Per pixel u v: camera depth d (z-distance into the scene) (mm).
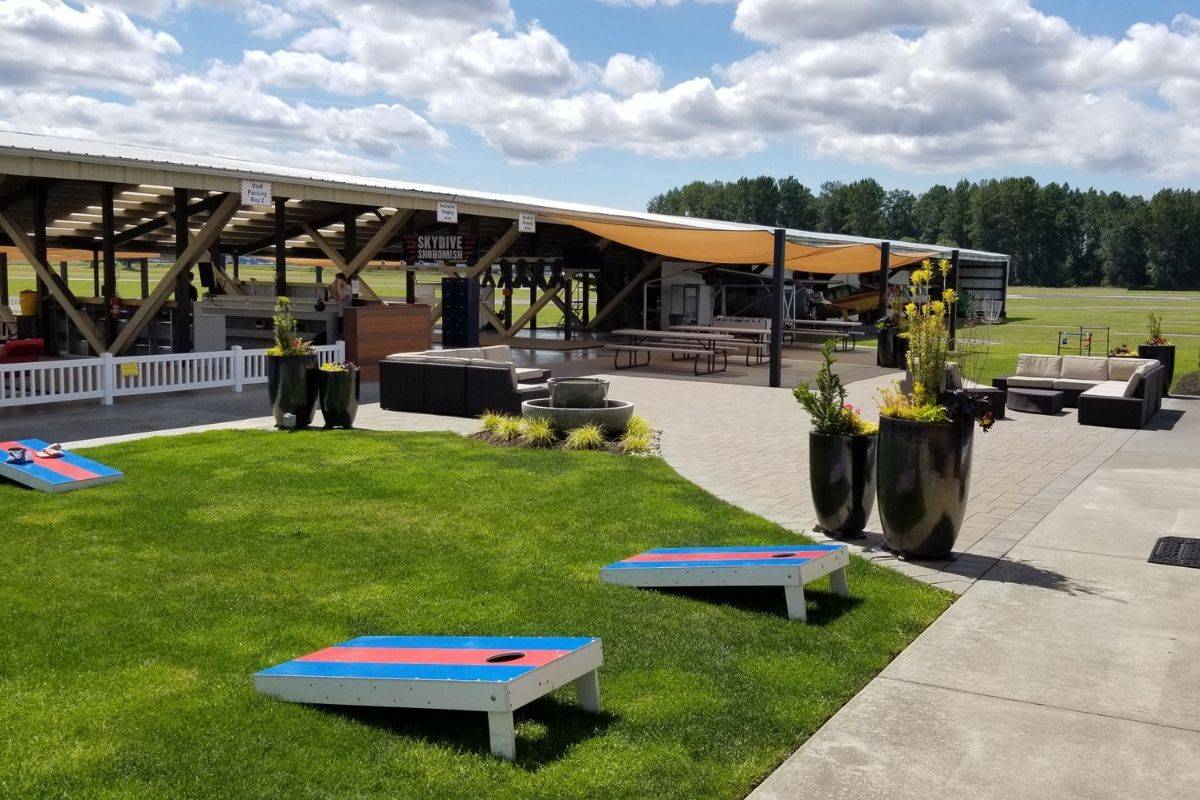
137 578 5949
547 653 4074
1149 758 3936
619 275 32219
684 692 4449
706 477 9555
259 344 18516
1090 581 6301
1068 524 7840
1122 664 4906
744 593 5984
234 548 6617
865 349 27562
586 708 4234
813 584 6172
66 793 3432
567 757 3795
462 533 7133
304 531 7074
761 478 9531
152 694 4273
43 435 11242
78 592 5660
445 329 18750
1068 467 10391
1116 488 9273
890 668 4840
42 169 12172
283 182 15078
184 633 5043
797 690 4512
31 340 15867
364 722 4055
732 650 5000
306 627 5164
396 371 13898
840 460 7137
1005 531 7605
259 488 8461
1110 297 83188
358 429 12188
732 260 26453
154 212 21938
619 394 16422
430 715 4156
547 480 9070
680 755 3838
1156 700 4480
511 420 11734
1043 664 4898
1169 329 38719
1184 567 6613
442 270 22984
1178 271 122875
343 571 6164
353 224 20203
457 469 9516
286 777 3578
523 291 63469
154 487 8445
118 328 18469
